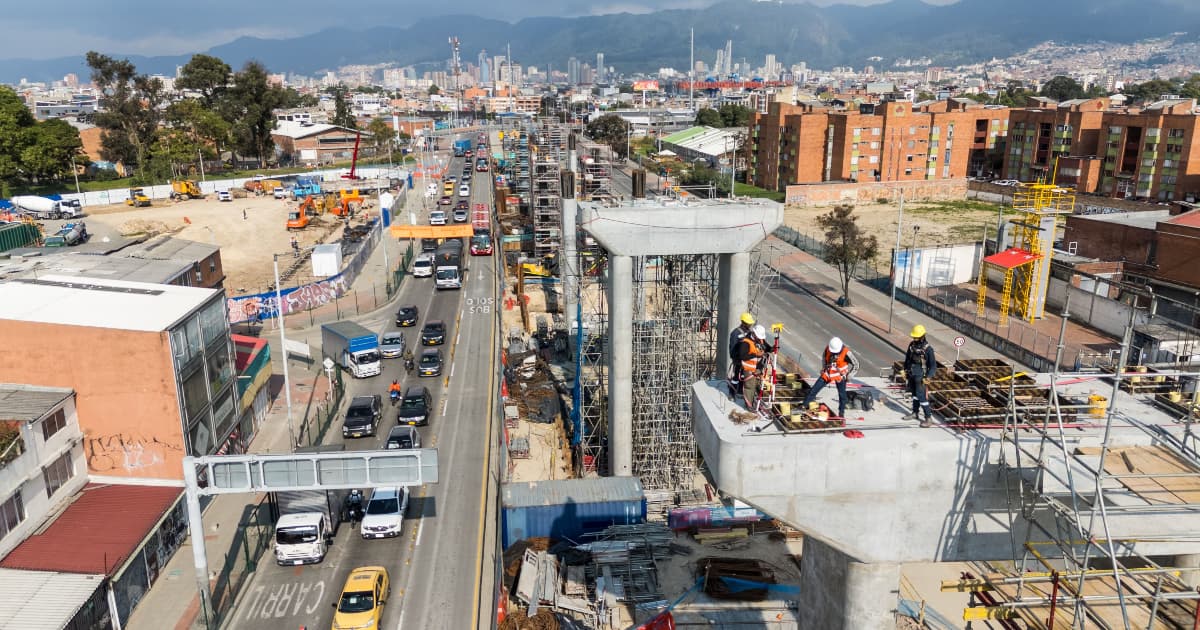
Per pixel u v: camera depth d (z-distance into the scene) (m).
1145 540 14.99
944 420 17.66
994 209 129.25
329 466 28.27
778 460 16.48
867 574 17.64
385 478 28.42
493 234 107.75
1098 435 16.89
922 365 17.56
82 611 27.16
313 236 112.56
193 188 139.62
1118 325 64.69
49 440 33.50
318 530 34.44
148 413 36.25
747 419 17.80
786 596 31.05
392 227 84.56
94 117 160.50
